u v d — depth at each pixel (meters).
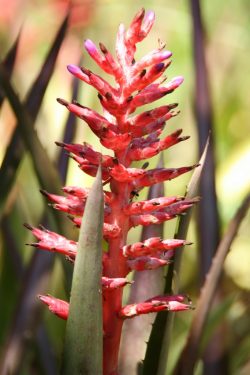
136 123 0.64
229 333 0.90
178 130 0.63
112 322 0.66
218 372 0.81
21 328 0.89
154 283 0.81
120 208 0.65
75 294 0.61
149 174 0.64
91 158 0.64
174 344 0.94
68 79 1.63
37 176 0.75
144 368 0.68
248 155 1.57
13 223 1.04
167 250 0.67
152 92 0.64
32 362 0.90
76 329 0.62
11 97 0.74
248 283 1.35
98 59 0.64
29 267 0.91
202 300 0.76
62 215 0.74
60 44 0.84
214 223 0.83
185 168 0.64
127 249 0.64
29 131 0.74
